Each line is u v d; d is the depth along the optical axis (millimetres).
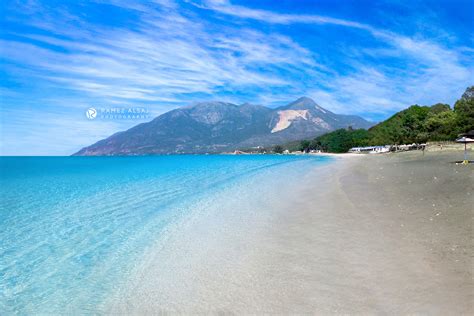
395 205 12906
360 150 147500
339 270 6879
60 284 6855
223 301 5848
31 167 64375
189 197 18219
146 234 10508
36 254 8781
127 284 6738
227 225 11336
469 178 18984
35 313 5723
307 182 23938
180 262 7855
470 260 6828
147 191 21219
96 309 5762
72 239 10172
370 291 5875
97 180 30312
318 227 10445
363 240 8758
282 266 7293
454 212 10883
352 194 16547
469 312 5000
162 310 5645
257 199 16750
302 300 5719
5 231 11305
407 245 8062
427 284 5957
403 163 41219
